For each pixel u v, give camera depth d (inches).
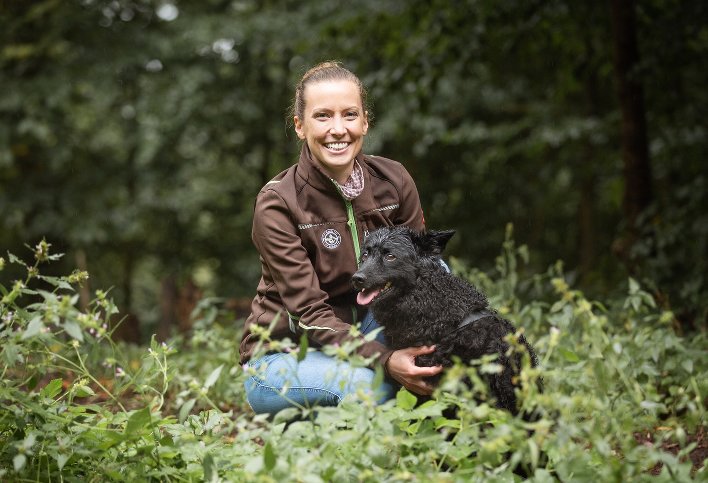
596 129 452.4
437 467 117.0
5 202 551.8
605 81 436.8
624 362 158.7
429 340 140.9
